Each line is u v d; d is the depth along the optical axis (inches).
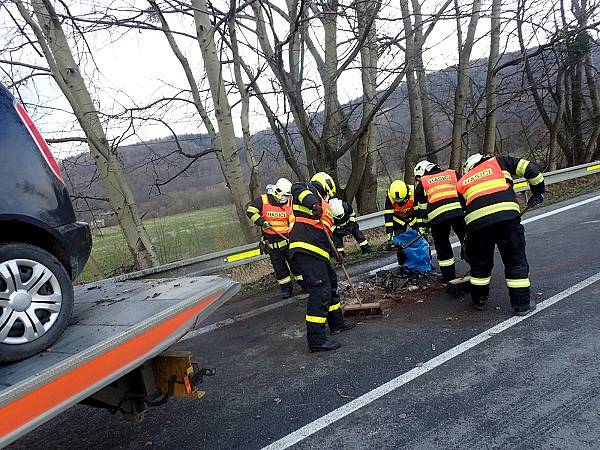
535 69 470.3
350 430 117.9
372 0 301.4
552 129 560.7
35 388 72.7
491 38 460.1
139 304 112.7
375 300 222.1
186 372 103.3
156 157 383.6
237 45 329.7
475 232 182.4
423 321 186.9
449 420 115.9
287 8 367.2
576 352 140.8
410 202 260.2
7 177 97.6
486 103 485.1
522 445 102.5
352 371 150.8
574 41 453.7
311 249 171.3
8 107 102.4
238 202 337.4
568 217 344.2
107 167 317.4
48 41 287.6
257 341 189.9
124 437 130.0
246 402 139.9
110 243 438.6
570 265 227.6
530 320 171.0
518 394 122.8
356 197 475.2
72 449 127.6
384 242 348.8
